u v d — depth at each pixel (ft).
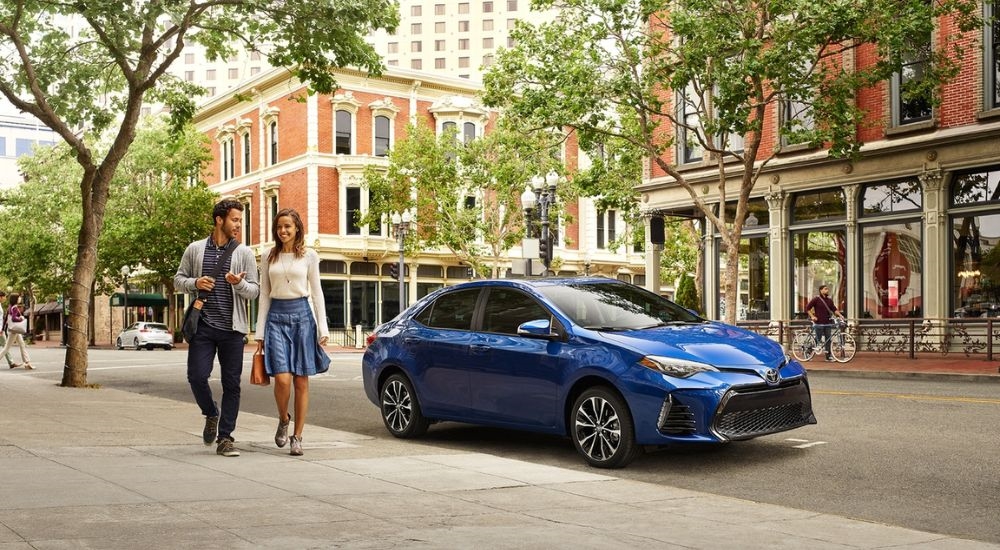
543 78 65.67
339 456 24.98
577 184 79.66
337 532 15.37
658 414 23.62
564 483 21.71
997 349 64.90
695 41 60.85
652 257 91.86
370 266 145.18
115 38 49.08
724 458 26.23
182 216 144.87
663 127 90.17
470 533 15.74
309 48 50.29
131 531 14.76
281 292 24.77
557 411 26.08
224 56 53.93
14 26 47.29
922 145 69.56
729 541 15.94
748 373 24.26
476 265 125.29
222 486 19.27
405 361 30.53
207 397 24.95
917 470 23.98
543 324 26.27
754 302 83.87
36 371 71.92
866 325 73.15
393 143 145.69
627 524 17.20
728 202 85.71
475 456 25.55
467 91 153.38
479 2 305.94
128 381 60.59
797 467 24.81
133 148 143.84
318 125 140.05
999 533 17.89
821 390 44.34
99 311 205.98
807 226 78.89
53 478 19.52
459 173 127.95
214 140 165.78
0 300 74.33
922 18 58.23
